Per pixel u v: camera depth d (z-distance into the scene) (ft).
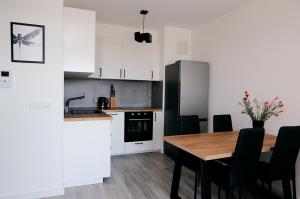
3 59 7.49
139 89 15.97
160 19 13.01
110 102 14.85
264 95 9.65
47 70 8.05
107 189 8.99
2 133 7.60
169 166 11.93
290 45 8.55
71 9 8.88
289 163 7.20
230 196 6.37
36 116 7.99
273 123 9.25
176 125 12.81
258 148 6.56
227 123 10.28
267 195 8.77
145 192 8.81
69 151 8.90
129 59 14.33
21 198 7.91
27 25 7.70
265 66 9.61
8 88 7.59
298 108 8.25
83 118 9.01
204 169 6.66
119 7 11.20
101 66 13.61
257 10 10.00
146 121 14.30
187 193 8.85
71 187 9.08
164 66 14.46
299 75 8.21
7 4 7.46
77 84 14.28
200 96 13.05
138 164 12.21
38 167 8.13
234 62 11.34
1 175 7.66
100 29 14.12
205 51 13.61
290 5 8.55
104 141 9.46
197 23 13.60
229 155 6.35
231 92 11.53
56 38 8.11
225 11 11.55
